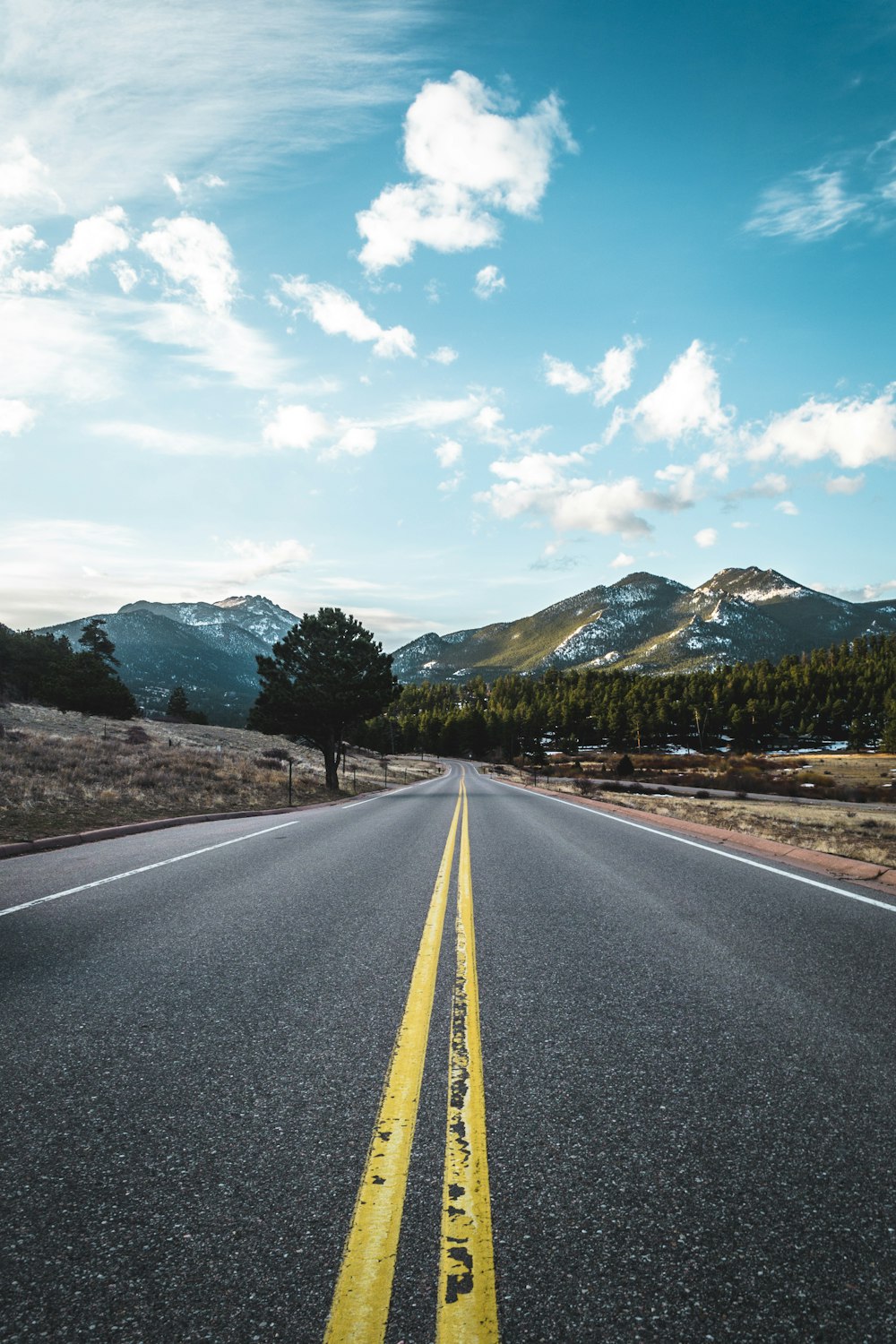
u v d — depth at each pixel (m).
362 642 34.94
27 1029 3.06
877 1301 1.47
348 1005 3.37
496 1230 1.68
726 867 7.82
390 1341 1.35
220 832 12.03
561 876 7.23
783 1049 2.81
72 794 14.93
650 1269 1.55
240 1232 1.69
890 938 4.61
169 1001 3.43
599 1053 2.78
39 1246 1.64
